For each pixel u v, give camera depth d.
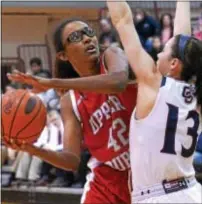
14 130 3.42
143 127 3.16
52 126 8.32
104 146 3.81
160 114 3.15
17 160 8.75
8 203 8.66
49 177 8.62
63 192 8.34
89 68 3.70
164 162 3.14
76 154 3.74
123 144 3.78
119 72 3.37
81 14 12.13
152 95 3.16
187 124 3.19
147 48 8.62
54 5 12.07
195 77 3.23
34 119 3.45
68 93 3.86
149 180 3.18
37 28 12.84
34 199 8.49
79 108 3.80
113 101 3.71
